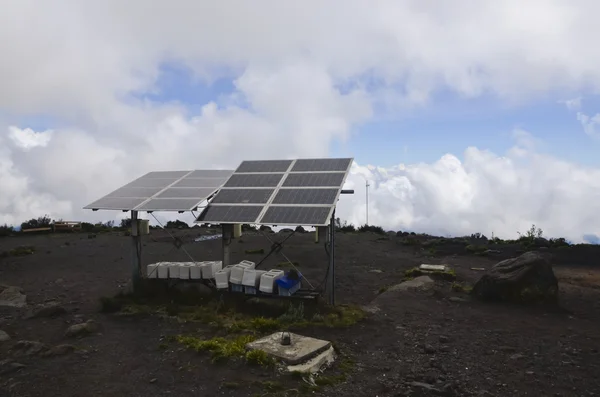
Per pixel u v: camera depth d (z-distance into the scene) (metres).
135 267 14.84
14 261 22.55
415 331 11.34
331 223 13.23
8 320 11.88
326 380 7.91
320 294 13.45
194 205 13.65
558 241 28.98
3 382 7.73
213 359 8.60
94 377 8.04
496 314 13.13
